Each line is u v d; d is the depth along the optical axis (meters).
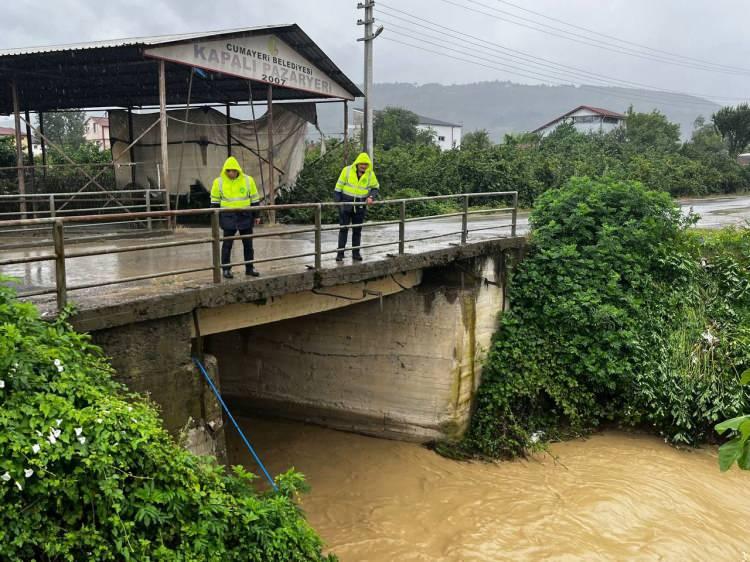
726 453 2.69
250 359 11.95
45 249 10.49
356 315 10.89
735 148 50.44
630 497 9.11
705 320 11.73
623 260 11.53
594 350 10.85
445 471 9.88
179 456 4.70
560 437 10.95
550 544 8.00
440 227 15.15
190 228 14.81
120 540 4.07
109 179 16.72
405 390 10.64
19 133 14.76
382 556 7.77
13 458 3.83
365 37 20.34
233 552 4.61
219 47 13.64
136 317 5.59
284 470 9.87
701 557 7.91
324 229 7.82
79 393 4.43
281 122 17.70
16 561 3.69
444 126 83.19
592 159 34.41
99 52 12.45
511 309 11.54
